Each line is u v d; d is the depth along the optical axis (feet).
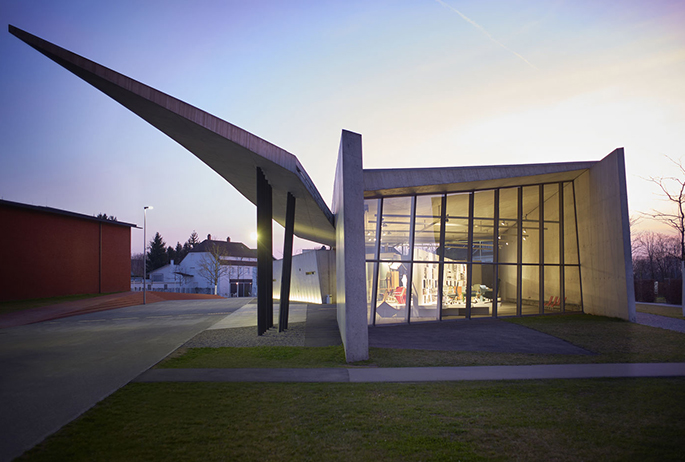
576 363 33.17
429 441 16.81
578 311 67.31
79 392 24.03
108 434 17.56
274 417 19.63
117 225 131.64
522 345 41.45
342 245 41.01
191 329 54.60
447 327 54.75
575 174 65.51
